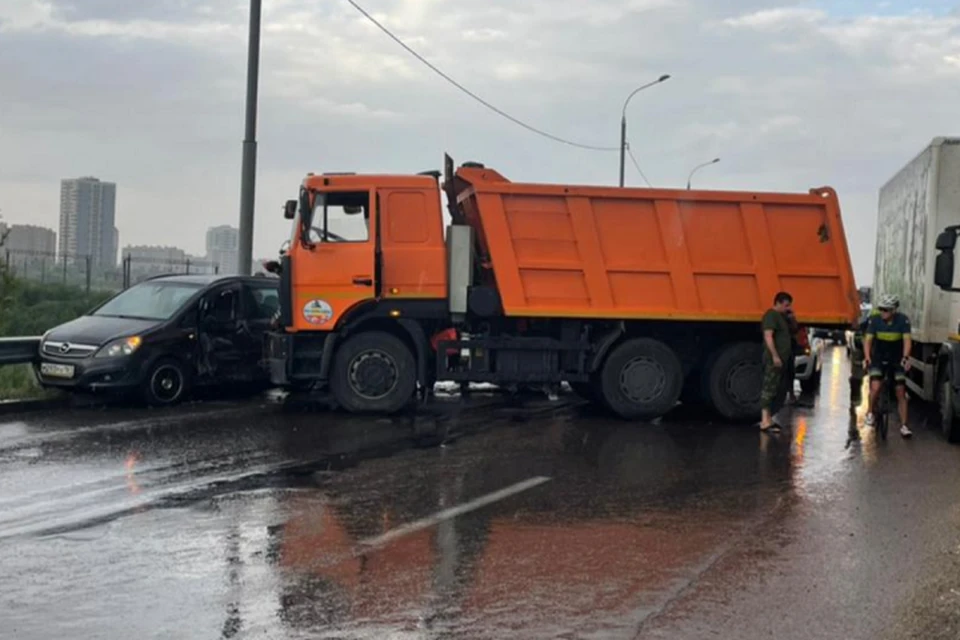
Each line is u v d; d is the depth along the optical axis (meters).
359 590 6.02
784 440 12.45
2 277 16.80
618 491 9.06
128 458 10.08
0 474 9.18
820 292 14.44
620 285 14.06
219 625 5.37
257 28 18.42
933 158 13.88
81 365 13.30
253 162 18.59
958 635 5.39
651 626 5.46
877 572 6.57
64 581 6.11
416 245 13.70
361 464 10.09
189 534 7.23
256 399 15.12
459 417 13.73
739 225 14.32
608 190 13.98
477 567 6.55
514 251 13.85
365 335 13.75
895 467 10.59
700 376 14.65
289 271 13.56
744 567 6.65
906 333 13.00
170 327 13.99
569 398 16.41
